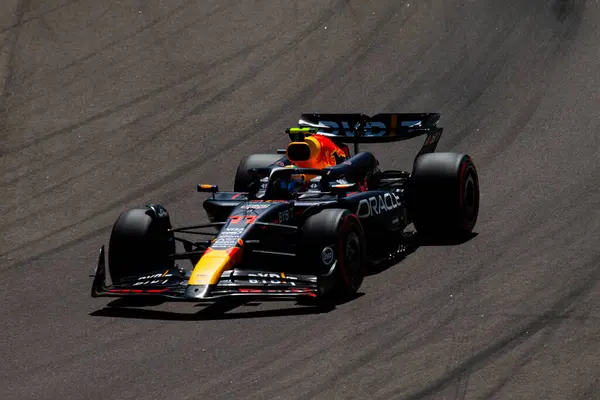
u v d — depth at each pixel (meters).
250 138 55.09
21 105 60.72
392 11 70.44
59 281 36.97
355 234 32.22
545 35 64.38
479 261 34.56
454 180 37.16
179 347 28.25
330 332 28.52
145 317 31.52
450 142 52.19
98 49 67.62
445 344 26.86
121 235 32.78
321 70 63.41
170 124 57.50
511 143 50.59
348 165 36.53
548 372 24.36
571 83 57.41
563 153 47.88
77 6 73.56
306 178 35.47
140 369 26.78
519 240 36.59
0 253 41.59
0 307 34.22
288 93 60.88
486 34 65.62
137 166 52.22
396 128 40.38
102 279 31.72
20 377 27.05
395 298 31.33
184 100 60.66
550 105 54.91
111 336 29.80
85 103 60.75
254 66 64.56
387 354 26.45
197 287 29.17
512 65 61.03
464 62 62.34
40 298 34.91
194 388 25.11
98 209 46.91
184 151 53.88
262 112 58.47
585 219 38.03
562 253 34.31
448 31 66.69
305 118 41.62
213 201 34.44
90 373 26.83
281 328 29.20
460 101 57.44
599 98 54.81
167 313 31.81
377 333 28.16
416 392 23.88
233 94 61.06
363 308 30.56
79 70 64.94
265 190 35.00
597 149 47.72
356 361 26.11
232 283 30.00
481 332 27.53
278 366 26.16
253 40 68.19
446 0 71.19
